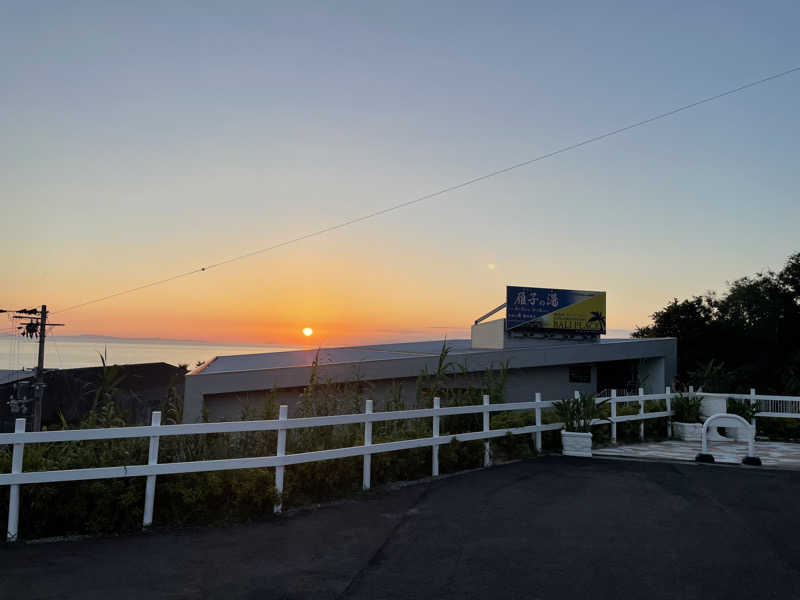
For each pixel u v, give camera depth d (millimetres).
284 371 24391
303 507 8336
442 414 10680
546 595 5203
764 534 6980
